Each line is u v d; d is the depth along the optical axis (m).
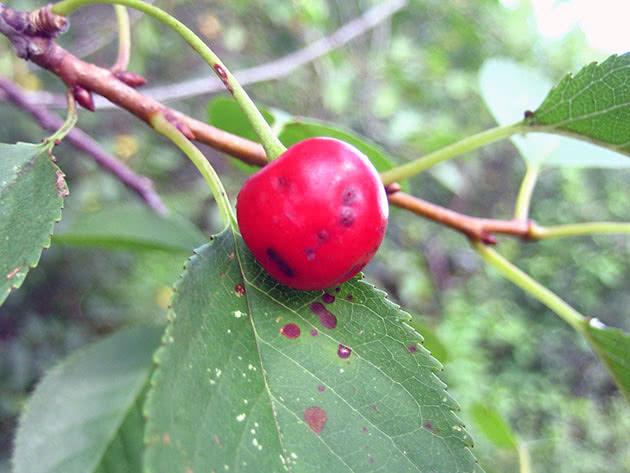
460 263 0.72
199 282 0.07
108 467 0.11
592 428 0.64
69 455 0.11
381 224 0.07
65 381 0.12
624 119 0.09
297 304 0.07
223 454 0.05
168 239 0.14
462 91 0.55
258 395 0.06
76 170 0.42
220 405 0.06
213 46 0.56
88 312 0.47
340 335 0.07
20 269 0.06
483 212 0.76
